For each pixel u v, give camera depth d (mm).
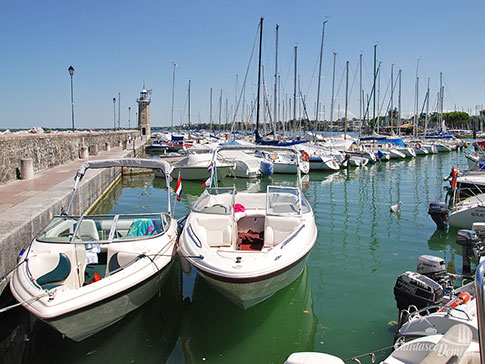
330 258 8617
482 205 9961
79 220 6746
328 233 10648
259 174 22969
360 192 17859
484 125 80750
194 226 7109
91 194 14297
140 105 76500
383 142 37188
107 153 29297
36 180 13508
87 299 4844
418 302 5180
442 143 45656
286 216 7316
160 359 5105
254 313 6238
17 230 6777
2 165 12617
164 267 6105
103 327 5438
